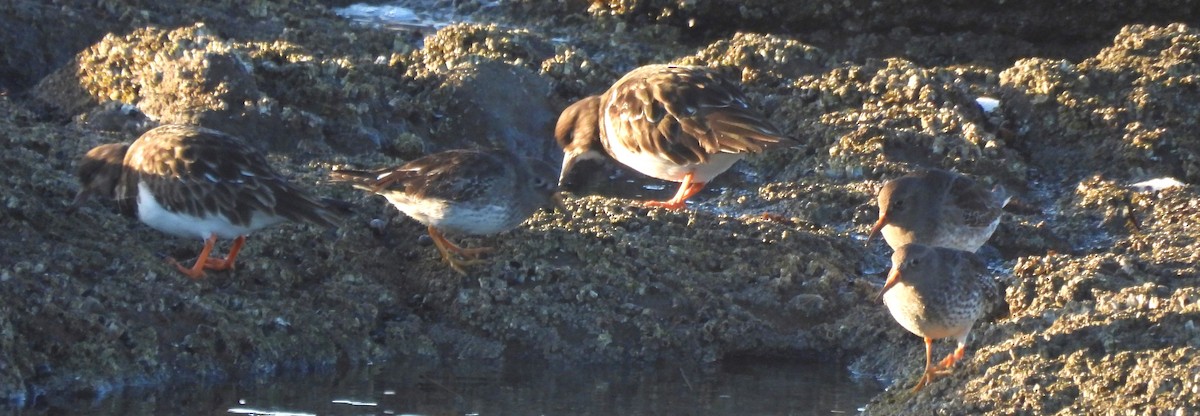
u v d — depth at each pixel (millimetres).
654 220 15609
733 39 20297
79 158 15328
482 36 19906
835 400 12883
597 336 13898
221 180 13016
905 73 19219
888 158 17719
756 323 14250
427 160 13906
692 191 16500
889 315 14289
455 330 13938
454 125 18344
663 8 22219
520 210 14125
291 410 12148
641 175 17984
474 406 12422
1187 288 13258
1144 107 18516
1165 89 18844
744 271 14836
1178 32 19906
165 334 12914
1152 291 13258
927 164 17844
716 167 16141
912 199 14516
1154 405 11180
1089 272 14219
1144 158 17953
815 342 14180
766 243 15438
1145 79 18922
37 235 13484
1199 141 18391
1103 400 11453
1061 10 22141
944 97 18750
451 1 23219
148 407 12086
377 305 14039
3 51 18859
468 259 14453
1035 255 15852
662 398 12828
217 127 16734
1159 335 12289
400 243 14898
